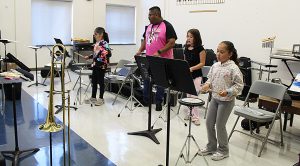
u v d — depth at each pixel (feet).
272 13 20.63
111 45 32.78
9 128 13.05
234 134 13.38
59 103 16.98
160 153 11.08
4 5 25.90
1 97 17.72
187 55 13.51
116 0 32.30
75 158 10.41
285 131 13.99
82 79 24.22
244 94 19.11
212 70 10.30
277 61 20.58
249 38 22.17
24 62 27.68
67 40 30.27
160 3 30.04
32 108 16.05
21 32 27.12
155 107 16.78
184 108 16.85
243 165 10.36
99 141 11.95
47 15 28.63
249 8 21.94
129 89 18.31
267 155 11.27
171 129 13.57
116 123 14.12
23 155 10.41
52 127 8.16
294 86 12.66
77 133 12.67
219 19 24.12
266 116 11.25
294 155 11.36
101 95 17.10
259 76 19.80
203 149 11.09
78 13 30.19
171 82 8.77
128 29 34.04
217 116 10.19
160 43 13.70
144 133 12.61
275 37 20.61
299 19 19.31
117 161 10.32
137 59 11.68
